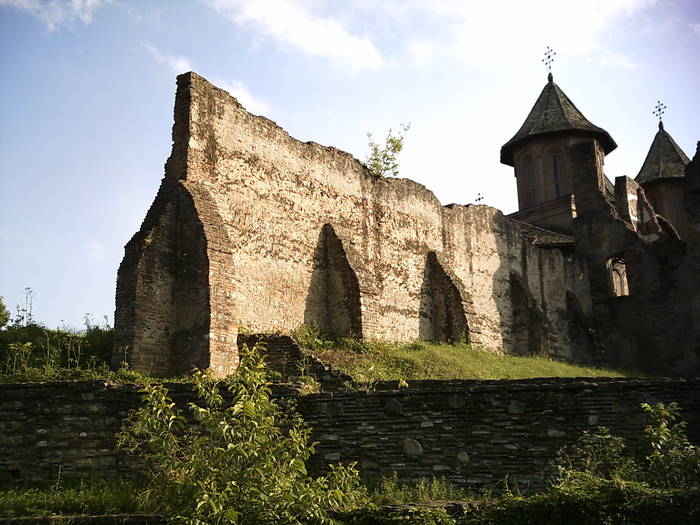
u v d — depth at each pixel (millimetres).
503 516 8547
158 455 9375
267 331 20656
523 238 33969
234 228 20172
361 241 25391
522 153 45062
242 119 21188
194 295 17359
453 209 30531
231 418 9172
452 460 10883
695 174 31859
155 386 10227
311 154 23875
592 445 10328
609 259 34531
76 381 11883
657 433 9531
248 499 8492
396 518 8516
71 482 11156
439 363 21516
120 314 17094
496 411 10953
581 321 34094
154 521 8742
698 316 31125
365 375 18062
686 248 32000
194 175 19188
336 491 8773
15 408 11875
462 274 30016
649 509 8320
